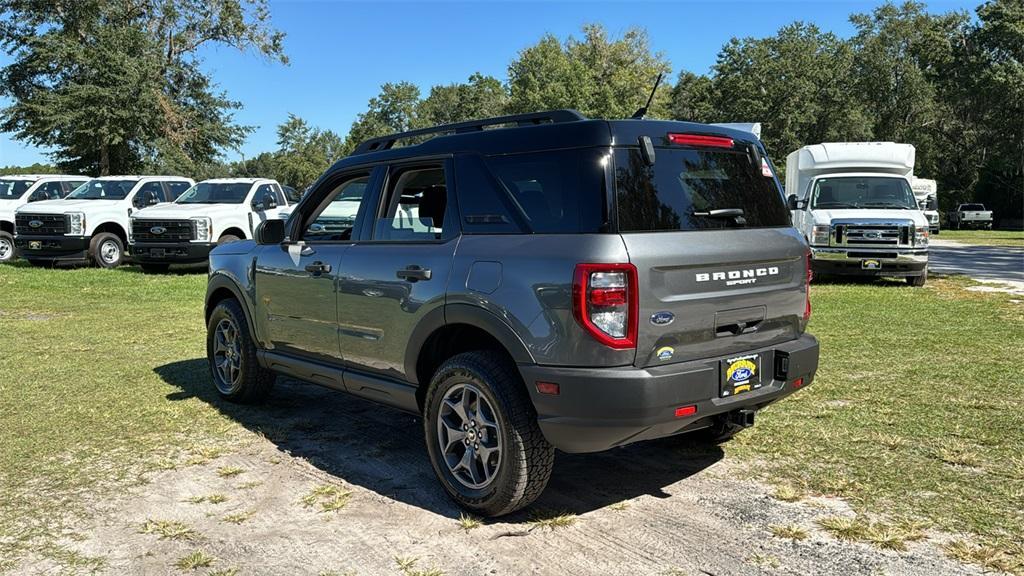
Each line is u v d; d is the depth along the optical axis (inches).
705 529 138.1
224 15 1444.4
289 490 160.7
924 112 2222.0
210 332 233.9
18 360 288.4
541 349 131.7
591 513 146.9
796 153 621.6
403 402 165.6
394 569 125.3
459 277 145.9
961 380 241.1
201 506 152.4
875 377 246.2
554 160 138.8
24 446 187.9
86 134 1187.9
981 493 150.0
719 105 2333.9
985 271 647.1
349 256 174.7
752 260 145.9
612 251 127.5
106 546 135.0
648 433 133.3
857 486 155.3
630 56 2615.7
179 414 216.4
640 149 137.4
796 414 205.6
